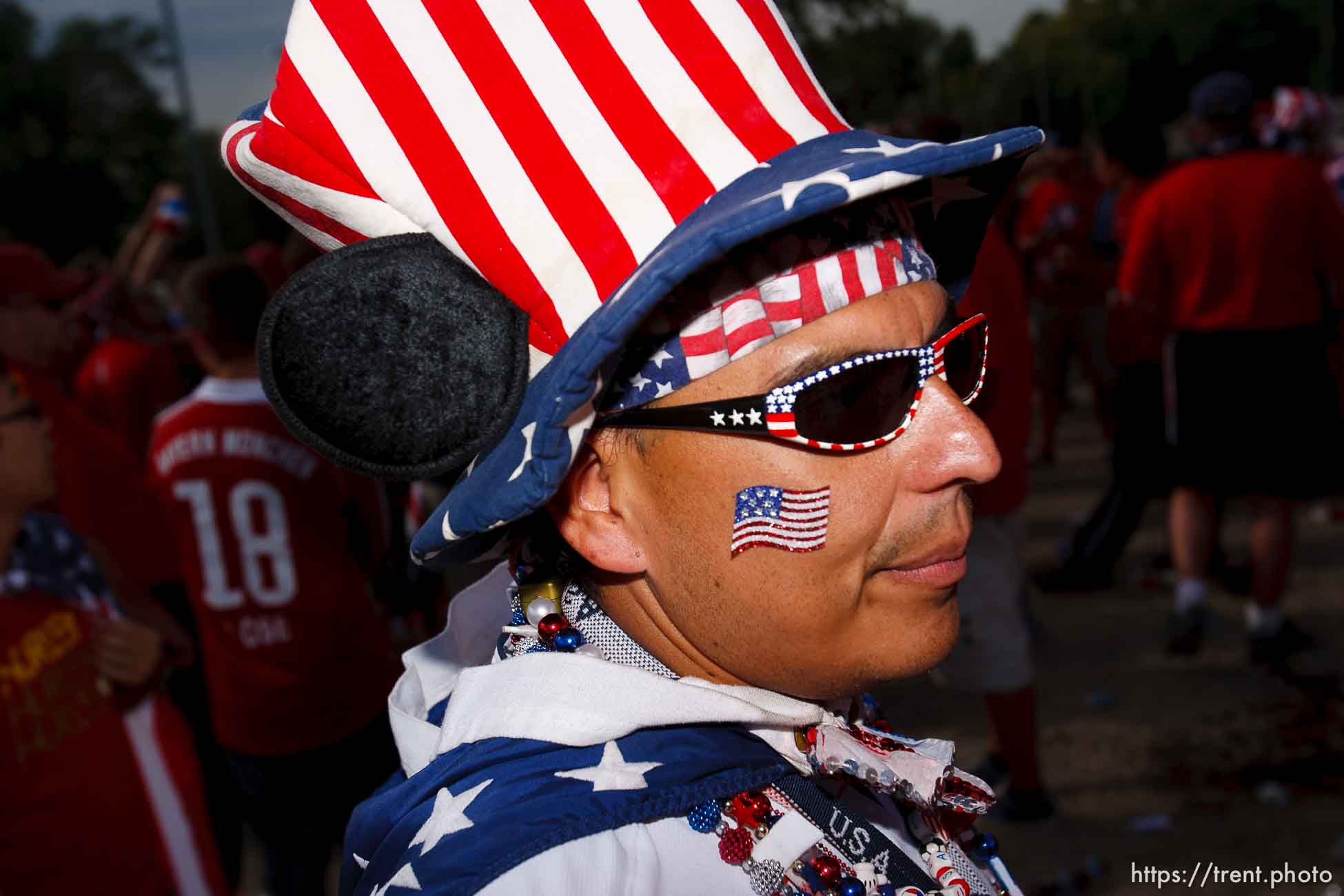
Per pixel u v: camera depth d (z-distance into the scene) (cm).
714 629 85
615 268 78
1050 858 324
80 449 288
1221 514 508
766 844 85
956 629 88
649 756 83
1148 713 405
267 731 290
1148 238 432
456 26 80
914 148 76
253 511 283
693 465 82
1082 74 7050
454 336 79
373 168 81
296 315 78
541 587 98
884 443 81
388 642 307
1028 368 308
